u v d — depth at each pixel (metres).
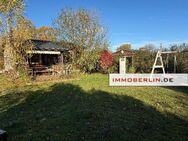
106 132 6.38
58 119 7.64
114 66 26.69
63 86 15.66
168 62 21.00
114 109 8.84
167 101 10.39
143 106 9.40
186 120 7.48
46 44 28.20
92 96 11.60
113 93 12.50
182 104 9.77
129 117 7.75
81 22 28.14
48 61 30.67
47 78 20.23
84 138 6.00
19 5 18.19
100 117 7.73
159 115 8.05
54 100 11.05
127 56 25.83
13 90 14.45
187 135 6.18
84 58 26.48
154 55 23.09
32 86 16.09
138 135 6.17
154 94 12.20
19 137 6.16
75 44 28.05
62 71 22.80
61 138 6.02
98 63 27.50
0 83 17.05
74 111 8.59
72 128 6.72
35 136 6.20
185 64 19.33
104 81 18.36
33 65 24.12
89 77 21.66
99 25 28.34
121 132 6.37
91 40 27.83
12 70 18.23
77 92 13.04
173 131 6.46
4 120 7.97
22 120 7.78
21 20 18.72
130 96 11.58
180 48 21.09
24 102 10.95
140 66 24.62
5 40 18.36
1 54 19.02
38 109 9.41
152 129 6.62
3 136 5.05
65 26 28.91
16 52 18.48
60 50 27.72
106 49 28.28
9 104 10.65
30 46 19.67
